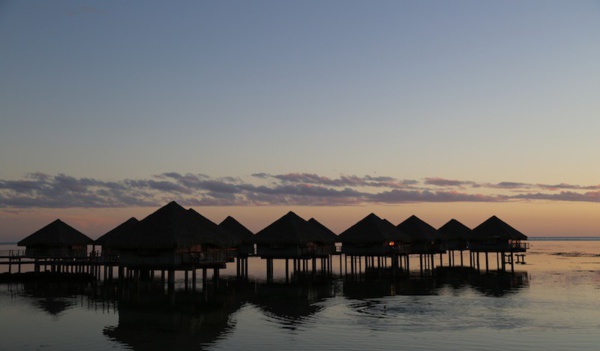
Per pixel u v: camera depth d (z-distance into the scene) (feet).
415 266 299.79
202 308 135.23
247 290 173.47
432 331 105.50
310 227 228.02
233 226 243.81
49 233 208.85
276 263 344.69
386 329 107.76
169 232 153.69
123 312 128.98
